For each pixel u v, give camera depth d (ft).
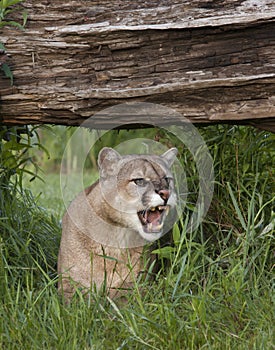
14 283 24.49
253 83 23.22
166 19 23.80
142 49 24.07
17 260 26.61
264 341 20.44
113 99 24.13
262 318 21.95
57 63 24.71
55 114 25.02
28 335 20.94
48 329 21.86
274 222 25.79
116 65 24.23
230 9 23.45
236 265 23.90
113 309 23.20
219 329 21.53
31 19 24.91
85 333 21.45
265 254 24.94
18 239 27.55
